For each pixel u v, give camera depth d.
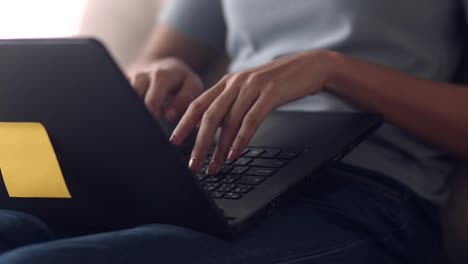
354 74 1.02
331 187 1.01
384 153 1.09
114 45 1.66
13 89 0.73
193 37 1.49
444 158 1.15
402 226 1.01
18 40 0.69
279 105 0.92
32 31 1.88
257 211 0.81
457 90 1.05
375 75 1.03
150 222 0.82
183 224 0.80
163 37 1.51
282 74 0.94
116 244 0.74
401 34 1.12
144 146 0.71
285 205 0.95
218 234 0.79
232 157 0.86
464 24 1.18
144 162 0.73
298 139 0.96
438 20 1.14
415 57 1.13
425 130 1.05
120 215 0.82
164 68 1.16
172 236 0.78
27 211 0.88
